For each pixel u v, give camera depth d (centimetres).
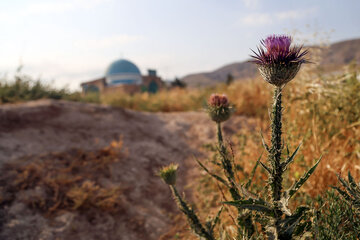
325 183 46
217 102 42
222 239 32
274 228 25
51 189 63
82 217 58
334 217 29
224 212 52
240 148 65
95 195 65
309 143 55
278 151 26
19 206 57
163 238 58
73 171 72
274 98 26
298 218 25
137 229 59
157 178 80
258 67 26
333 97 63
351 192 29
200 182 66
